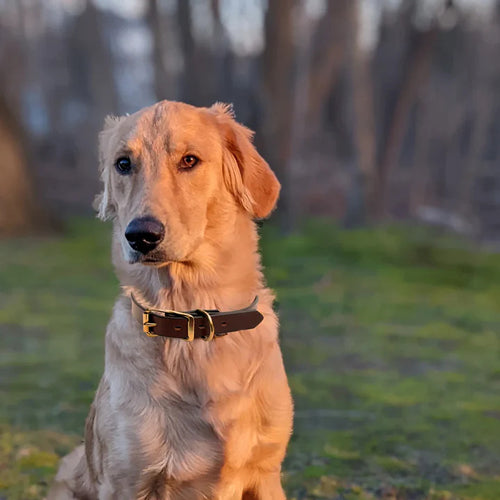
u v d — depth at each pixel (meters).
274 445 1.21
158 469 1.16
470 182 12.34
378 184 7.69
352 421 1.89
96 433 1.23
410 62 7.49
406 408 1.99
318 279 4.20
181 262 1.19
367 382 2.24
